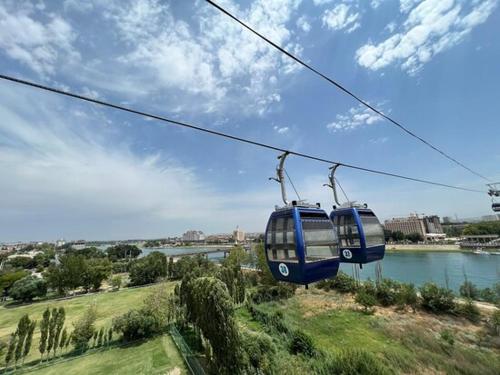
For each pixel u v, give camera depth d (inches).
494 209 1359.5
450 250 4795.8
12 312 2367.1
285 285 2288.4
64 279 2957.7
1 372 1198.9
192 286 1253.7
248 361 965.8
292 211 372.5
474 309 1561.3
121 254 6825.8
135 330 1483.8
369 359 890.7
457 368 979.9
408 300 1784.0
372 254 485.7
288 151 400.8
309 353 1069.1
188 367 1103.6
